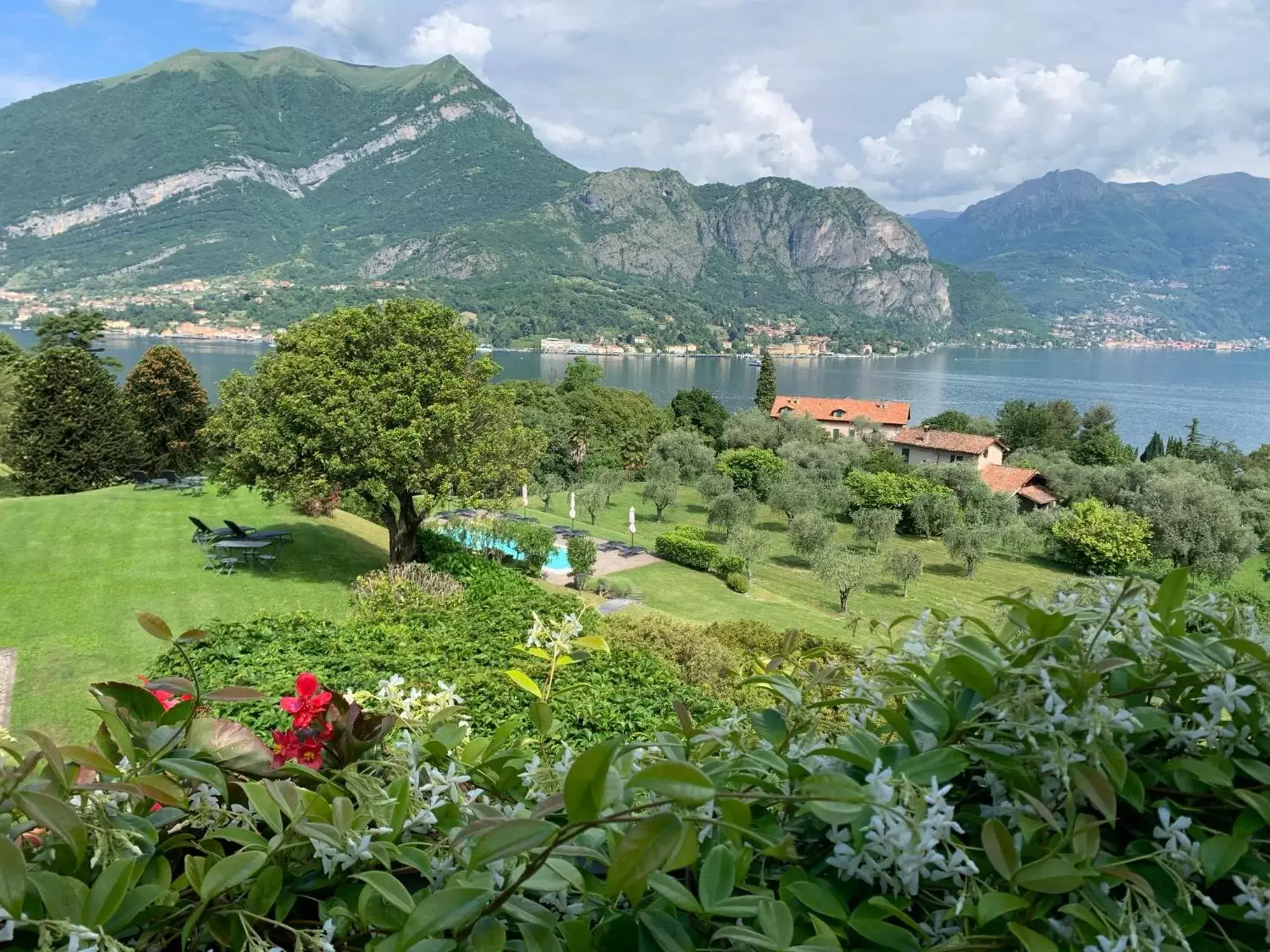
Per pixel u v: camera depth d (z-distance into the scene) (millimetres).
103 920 1071
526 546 25984
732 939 1168
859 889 1310
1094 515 40188
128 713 1504
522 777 1573
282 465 18344
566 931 1142
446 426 18578
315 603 17422
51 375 29594
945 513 48188
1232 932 1264
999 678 1385
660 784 918
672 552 33625
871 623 2084
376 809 1374
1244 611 1691
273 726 6969
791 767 1368
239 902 1266
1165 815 1268
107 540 20562
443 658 9570
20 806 1075
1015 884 1141
